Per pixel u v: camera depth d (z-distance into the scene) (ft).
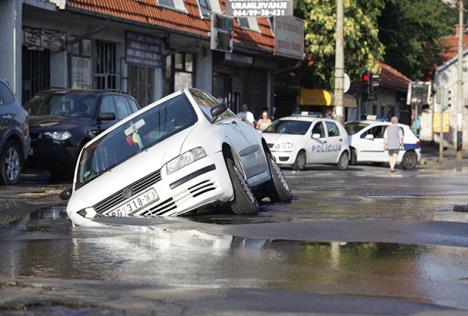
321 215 47.34
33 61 94.32
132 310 23.82
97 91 77.77
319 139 110.32
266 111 126.21
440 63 260.21
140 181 44.04
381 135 128.77
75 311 23.72
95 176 45.88
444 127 159.84
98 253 33.06
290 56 149.07
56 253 33.09
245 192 46.34
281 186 55.62
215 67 137.90
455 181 82.79
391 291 27.02
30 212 48.34
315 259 32.24
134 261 31.37
